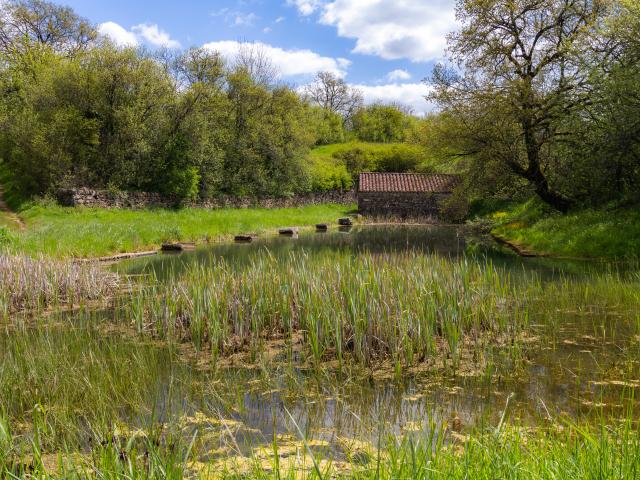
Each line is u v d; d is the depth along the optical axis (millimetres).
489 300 8117
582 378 5707
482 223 30188
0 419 4148
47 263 11406
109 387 5605
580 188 20672
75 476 3506
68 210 26688
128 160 31781
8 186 33844
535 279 11984
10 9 48094
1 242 15250
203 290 8203
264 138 42906
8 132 29703
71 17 50938
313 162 49625
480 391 5477
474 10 21953
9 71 39188
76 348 7195
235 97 42312
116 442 3939
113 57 30984
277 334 8047
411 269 8625
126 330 8250
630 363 6082
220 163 38312
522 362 6312
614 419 4512
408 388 5668
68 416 4836
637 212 16688
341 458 4004
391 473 3094
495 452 3184
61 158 28953
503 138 21875
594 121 18828
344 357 6805
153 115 32750
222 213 33812
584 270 13375
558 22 21453
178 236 22641
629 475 2779
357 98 90938
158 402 5289
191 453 4113
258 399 5414
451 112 23250
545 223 20297
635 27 16031
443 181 43062
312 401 5344
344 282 7664
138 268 14781
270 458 3963
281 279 8656
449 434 4352
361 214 42250
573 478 2854
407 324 6828
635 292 9734
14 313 9602
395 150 57281
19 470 3777
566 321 8094
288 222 34219
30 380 5699
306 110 56875
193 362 6715
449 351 6867
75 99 30750
